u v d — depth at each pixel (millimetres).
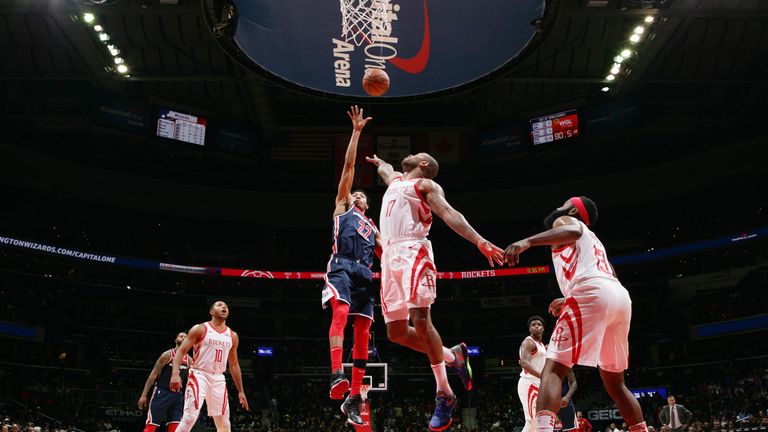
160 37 33375
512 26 23109
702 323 40188
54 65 35688
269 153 44531
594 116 39531
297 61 24453
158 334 42812
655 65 35562
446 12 22781
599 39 33875
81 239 43781
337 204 6602
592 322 4922
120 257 42844
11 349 38156
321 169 45156
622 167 45625
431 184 5309
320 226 47844
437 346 5184
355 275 6281
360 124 6602
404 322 5367
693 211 44781
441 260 48000
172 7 30406
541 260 47125
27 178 42062
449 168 44250
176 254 46438
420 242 5332
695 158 43531
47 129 40875
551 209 46625
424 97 25203
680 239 43781
